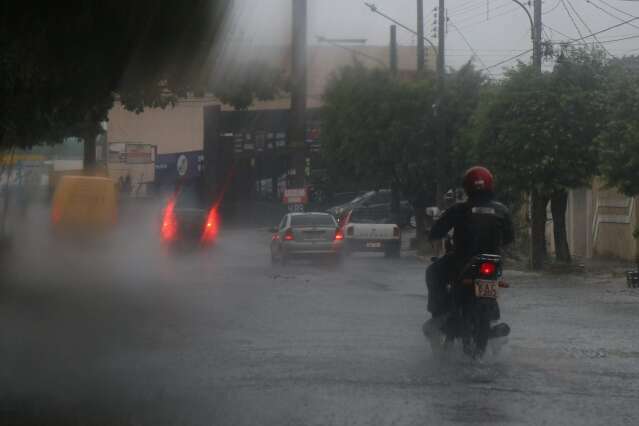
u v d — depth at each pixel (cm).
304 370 1101
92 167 5331
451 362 1151
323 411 891
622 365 1132
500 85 3178
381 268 3155
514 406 912
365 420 857
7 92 1628
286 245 3253
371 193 5925
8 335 1407
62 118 2242
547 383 1020
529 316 1677
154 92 2230
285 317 1638
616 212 3578
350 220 4319
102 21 1455
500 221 1166
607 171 2684
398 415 874
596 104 3028
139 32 1492
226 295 2056
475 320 1120
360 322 1562
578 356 1199
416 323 1548
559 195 3194
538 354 1215
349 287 2284
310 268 3119
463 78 4331
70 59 1556
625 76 2761
